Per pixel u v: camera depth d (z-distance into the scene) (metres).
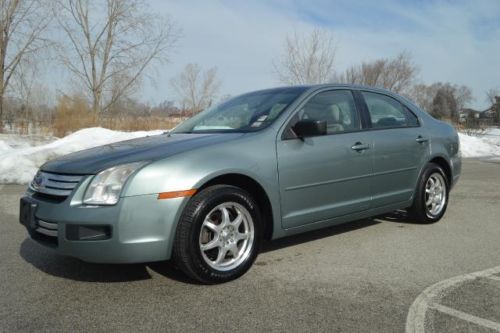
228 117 4.25
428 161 5.09
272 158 3.62
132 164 3.11
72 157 3.53
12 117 24.20
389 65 36.16
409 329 2.60
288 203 3.73
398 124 4.91
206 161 3.26
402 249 4.21
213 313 2.83
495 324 2.66
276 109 3.98
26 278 3.48
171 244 3.11
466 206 6.32
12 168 9.30
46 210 3.12
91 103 26.08
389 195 4.63
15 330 2.61
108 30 25.61
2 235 4.86
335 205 4.10
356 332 2.57
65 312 2.86
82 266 3.76
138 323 2.70
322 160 3.95
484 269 3.64
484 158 14.96
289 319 2.73
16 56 23.72
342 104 4.40
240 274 3.42
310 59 22.45
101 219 2.95
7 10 23.34
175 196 3.09
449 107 59.09
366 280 3.40
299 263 3.80
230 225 3.39
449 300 3.01
